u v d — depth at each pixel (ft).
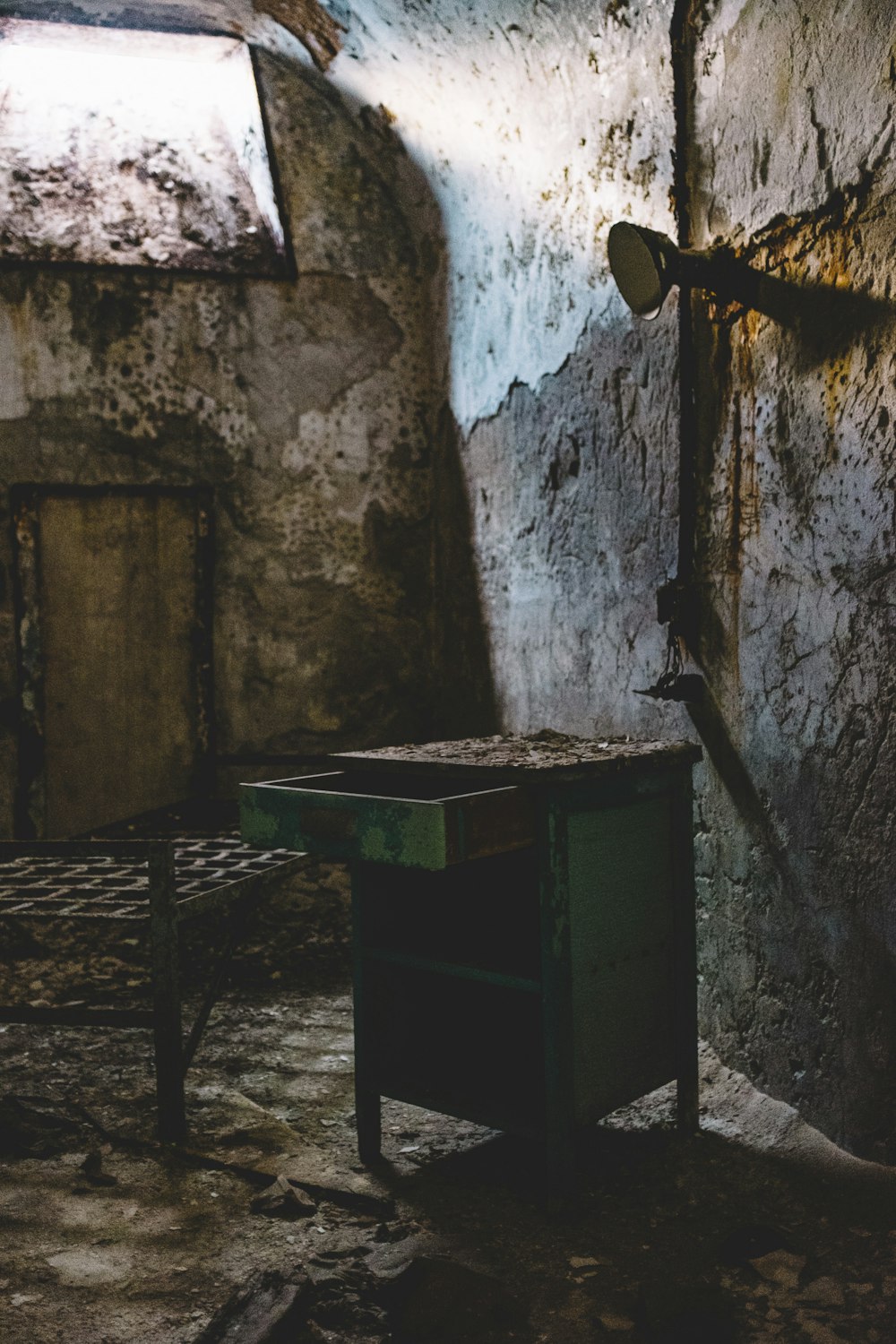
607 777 7.97
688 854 8.75
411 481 16.28
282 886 14.74
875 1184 7.43
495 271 13.71
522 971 7.78
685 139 9.53
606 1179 8.03
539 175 12.21
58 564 15.12
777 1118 8.63
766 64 8.38
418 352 16.24
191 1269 6.93
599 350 11.21
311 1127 9.20
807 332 8.09
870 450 7.43
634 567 10.78
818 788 8.15
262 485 15.70
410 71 13.39
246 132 15.17
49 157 14.85
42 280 14.89
